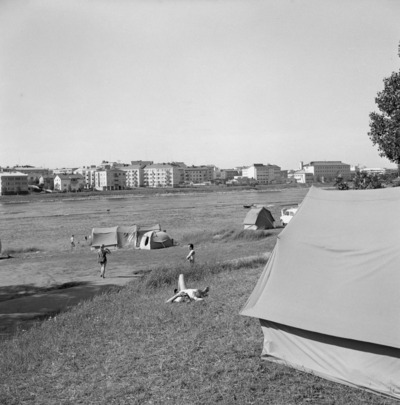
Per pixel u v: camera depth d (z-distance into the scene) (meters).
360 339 9.80
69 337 14.51
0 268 36.16
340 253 11.56
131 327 14.95
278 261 12.48
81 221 90.19
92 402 9.84
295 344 11.20
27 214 113.25
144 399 9.81
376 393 9.71
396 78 19.44
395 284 10.30
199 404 9.41
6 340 15.52
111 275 30.44
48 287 27.64
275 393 9.75
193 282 23.25
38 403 9.92
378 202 12.34
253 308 11.91
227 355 11.91
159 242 47.50
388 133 19.41
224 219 84.56
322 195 13.66
